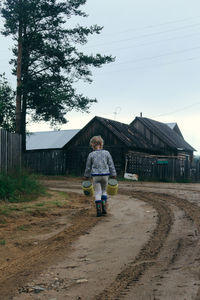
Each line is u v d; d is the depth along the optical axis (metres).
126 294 2.92
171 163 27.62
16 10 24.25
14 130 23.97
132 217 7.24
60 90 26.06
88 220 7.02
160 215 7.30
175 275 3.30
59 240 5.34
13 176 11.62
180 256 3.97
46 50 26.25
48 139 38.81
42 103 26.05
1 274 3.77
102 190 7.71
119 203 9.81
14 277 3.64
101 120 30.73
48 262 4.16
